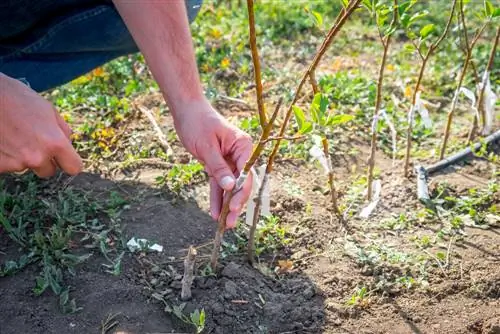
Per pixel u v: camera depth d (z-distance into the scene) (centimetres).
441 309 224
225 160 212
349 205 272
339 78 363
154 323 211
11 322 210
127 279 229
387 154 312
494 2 466
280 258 245
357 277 236
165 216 261
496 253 247
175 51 212
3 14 272
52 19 282
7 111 182
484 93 309
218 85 367
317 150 258
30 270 231
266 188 224
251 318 215
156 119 328
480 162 304
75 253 239
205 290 222
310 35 436
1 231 248
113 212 256
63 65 297
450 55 404
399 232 259
